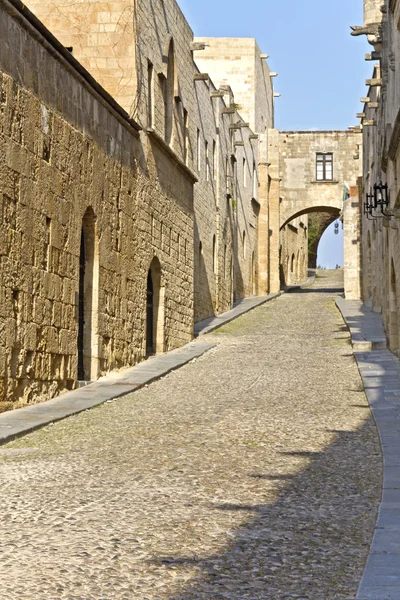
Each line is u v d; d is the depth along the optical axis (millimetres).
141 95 26906
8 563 6992
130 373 23672
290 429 14289
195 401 18703
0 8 16406
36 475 10844
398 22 23031
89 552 7309
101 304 22844
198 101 39281
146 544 7551
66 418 16531
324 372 23234
